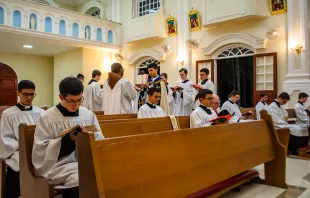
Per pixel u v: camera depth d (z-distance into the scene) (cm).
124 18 1231
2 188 307
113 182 195
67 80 245
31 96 344
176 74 1058
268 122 396
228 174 298
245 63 918
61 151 246
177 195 237
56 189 244
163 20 1087
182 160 248
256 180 409
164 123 387
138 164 213
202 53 991
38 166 242
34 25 952
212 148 285
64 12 1030
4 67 1248
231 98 589
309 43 780
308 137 677
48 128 247
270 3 831
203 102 412
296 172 473
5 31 880
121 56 1212
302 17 775
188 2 1021
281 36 817
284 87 802
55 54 1355
